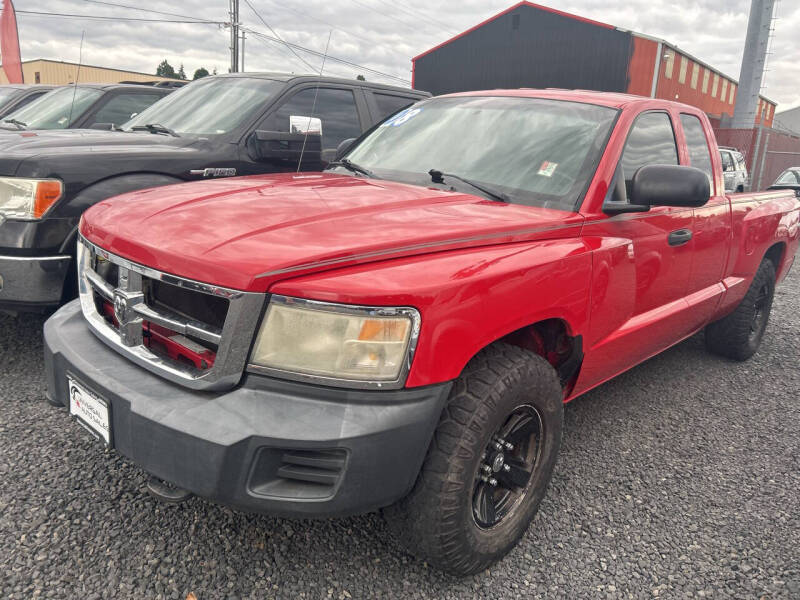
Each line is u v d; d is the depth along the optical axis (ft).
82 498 8.14
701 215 11.07
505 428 7.11
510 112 10.19
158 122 16.14
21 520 7.66
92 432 6.75
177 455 5.75
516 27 107.86
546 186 8.74
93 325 7.34
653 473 9.87
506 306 6.68
